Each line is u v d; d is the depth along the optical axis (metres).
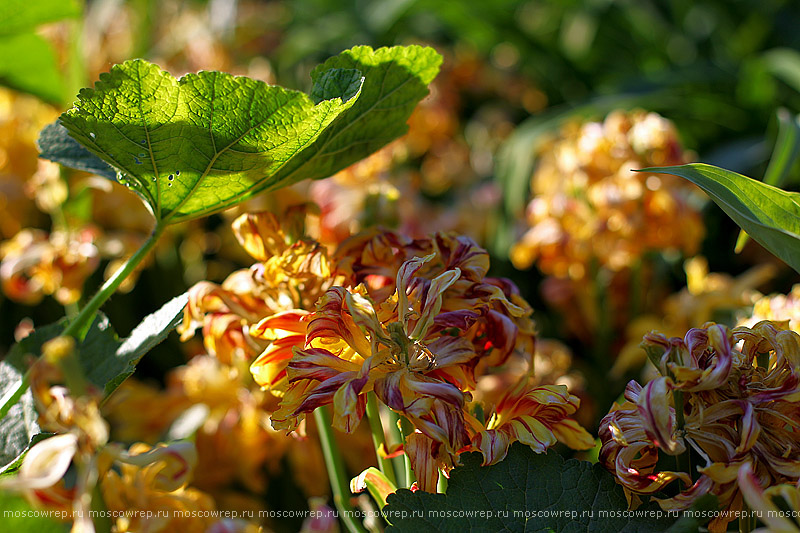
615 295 1.00
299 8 2.08
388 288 0.61
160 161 0.59
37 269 0.83
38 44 0.92
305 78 1.73
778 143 0.77
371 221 0.73
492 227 1.25
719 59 1.69
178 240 1.13
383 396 0.55
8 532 0.54
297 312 0.59
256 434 0.83
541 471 0.57
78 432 0.53
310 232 0.91
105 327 0.63
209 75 0.56
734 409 0.56
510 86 1.74
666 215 0.88
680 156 0.90
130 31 1.79
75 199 0.86
